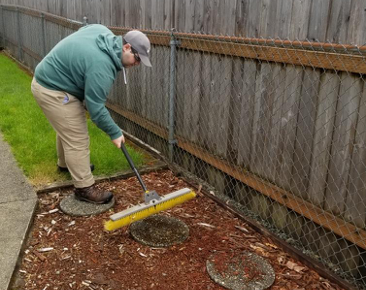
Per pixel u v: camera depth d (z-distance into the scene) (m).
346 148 2.56
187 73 4.03
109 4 5.38
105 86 2.93
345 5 2.39
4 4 12.07
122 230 3.11
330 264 2.84
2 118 5.43
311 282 2.61
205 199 3.68
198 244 2.97
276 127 3.07
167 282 2.57
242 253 2.88
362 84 2.40
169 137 4.33
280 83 2.97
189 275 2.64
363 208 2.51
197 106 3.95
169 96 4.31
